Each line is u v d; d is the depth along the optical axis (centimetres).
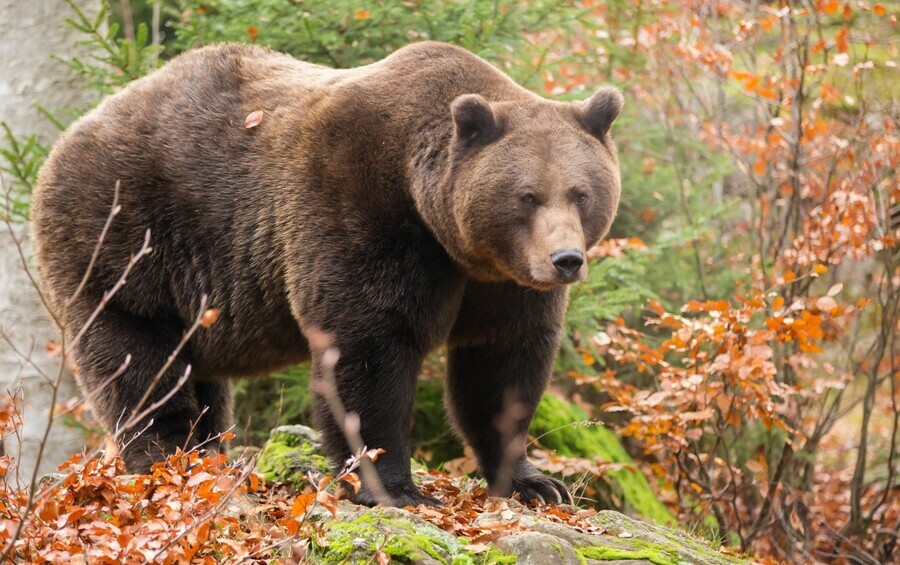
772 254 1714
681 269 1883
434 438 1638
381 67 1034
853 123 1741
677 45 1739
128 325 1075
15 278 1602
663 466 1572
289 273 986
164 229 1070
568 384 1873
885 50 1998
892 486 1791
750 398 1348
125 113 1106
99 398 1075
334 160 977
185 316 1088
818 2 1579
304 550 773
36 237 1116
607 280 1684
